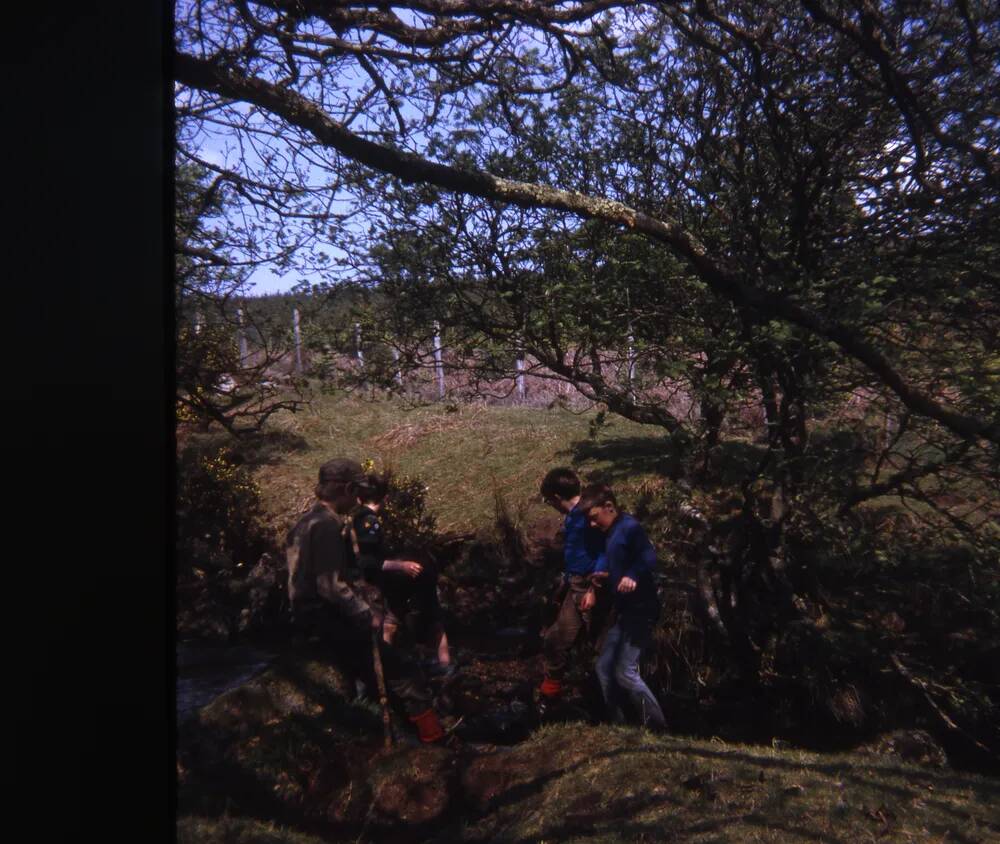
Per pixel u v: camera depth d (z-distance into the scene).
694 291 5.18
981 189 4.23
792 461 5.00
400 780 3.98
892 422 5.03
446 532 8.73
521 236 5.54
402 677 4.40
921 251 4.44
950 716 5.23
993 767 4.95
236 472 8.45
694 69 5.23
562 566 8.02
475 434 10.61
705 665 6.00
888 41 4.36
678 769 3.79
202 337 4.54
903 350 4.11
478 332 5.99
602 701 5.76
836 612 5.61
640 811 3.50
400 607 5.84
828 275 4.61
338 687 4.76
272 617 6.38
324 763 4.05
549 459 9.60
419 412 11.45
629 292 5.26
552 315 5.41
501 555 8.46
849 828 3.21
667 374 4.62
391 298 5.78
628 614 5.13
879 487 5.14
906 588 5.42
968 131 4.30
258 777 3.78
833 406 4.96
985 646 5.24
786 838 3.12
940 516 5.24
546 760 4.14
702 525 6.02
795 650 5.50
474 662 6.67
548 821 3.52
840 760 4.12
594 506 5.16
